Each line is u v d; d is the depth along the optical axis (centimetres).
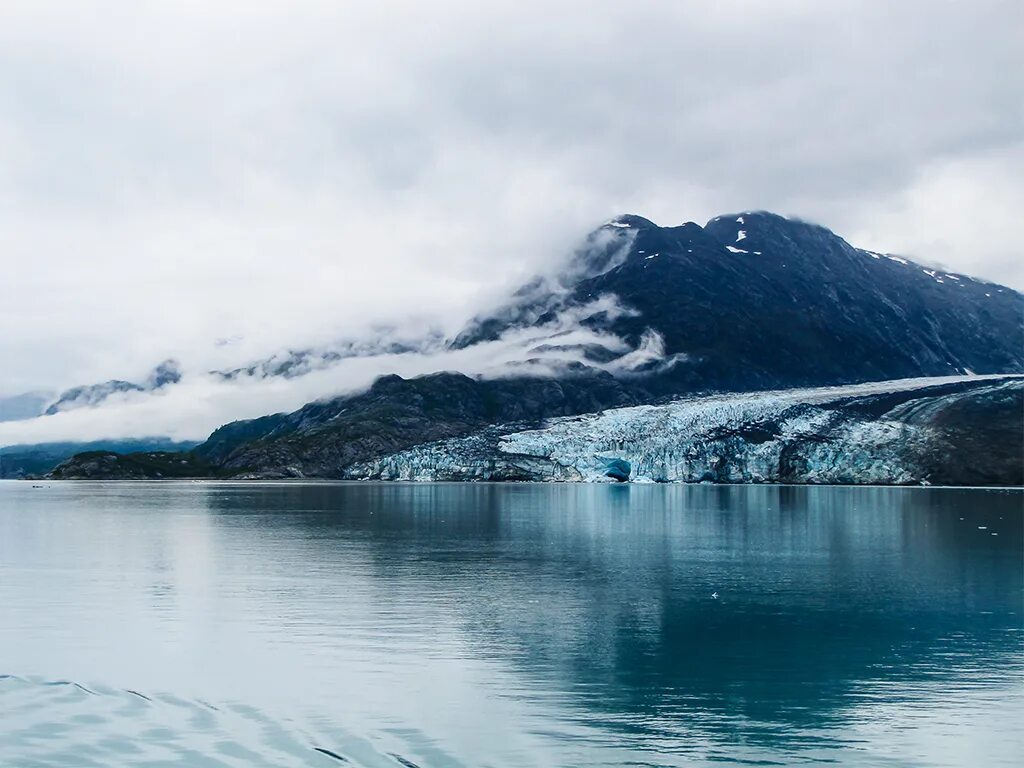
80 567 5672
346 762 2183
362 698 2702
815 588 4934
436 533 8400
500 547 7069
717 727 2464
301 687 2811
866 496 17025
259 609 4131
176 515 11219
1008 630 3769
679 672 3038
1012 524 9875
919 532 8762
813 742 2347
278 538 7812
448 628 3725
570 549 6950
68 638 3491
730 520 10356
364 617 3950
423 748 2288
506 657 3225
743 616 4072
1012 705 2662
